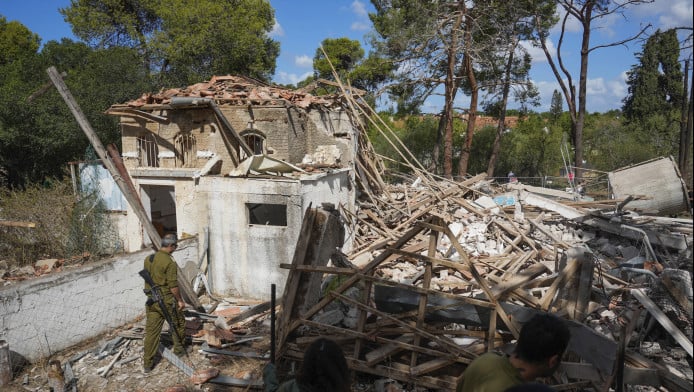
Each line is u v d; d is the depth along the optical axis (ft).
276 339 22.38
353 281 19.11
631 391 16.75
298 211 32.58
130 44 91.97
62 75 30.58
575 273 17.69
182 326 24.64
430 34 66.59
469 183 52.85
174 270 23.53
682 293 18.40
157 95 41.24
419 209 46.73
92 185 46.96
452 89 72.69
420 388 18.78
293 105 38.93
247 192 33.81
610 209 43.04
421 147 95.81
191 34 78.79
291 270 21.30
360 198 48.93
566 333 8.05
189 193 38.34
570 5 71.05
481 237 39.24
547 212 44.62
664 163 42.91
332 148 42.39
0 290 22.99
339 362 8.32
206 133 38.83
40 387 22.25
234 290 35.27
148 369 23.17
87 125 31.22
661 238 31.86
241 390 21.24
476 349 17.81
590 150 97.19
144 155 42.93
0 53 104.12
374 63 84.12
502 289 17.78
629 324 16.81
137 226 43.04
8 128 60.85
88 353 25.34
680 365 17.39
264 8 96.02
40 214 40.52
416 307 18.57
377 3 75.97
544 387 6.39
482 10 70.64
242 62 86.38
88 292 27.22
